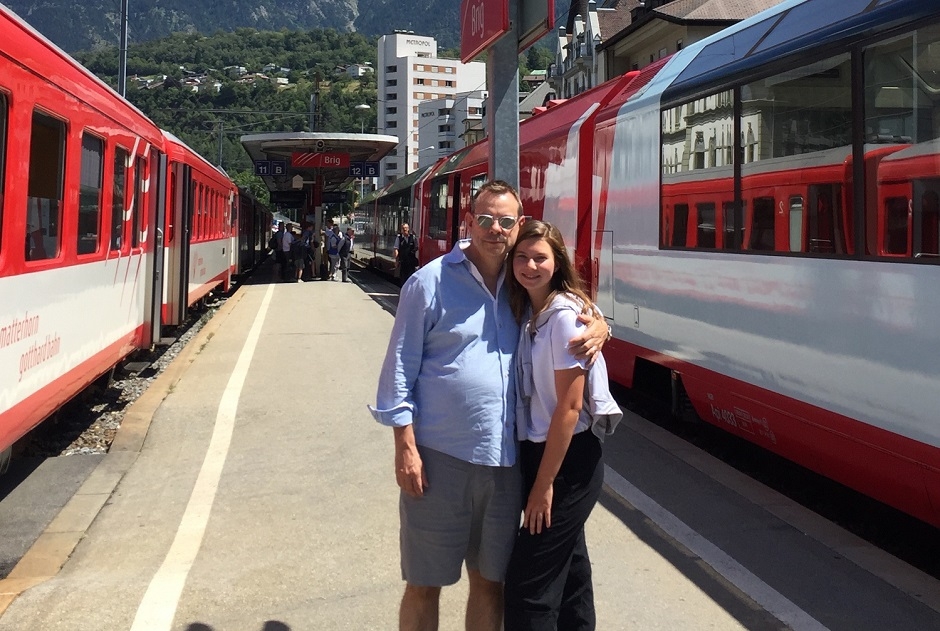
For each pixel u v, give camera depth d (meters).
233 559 4.53
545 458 2.84
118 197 8.16
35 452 6.91
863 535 5.31
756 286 5.56
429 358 2.93
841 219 4.71
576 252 9.08
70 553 4.63
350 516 5.21
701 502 5.35
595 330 2.87
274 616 3.86
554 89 55.47
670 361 6.91
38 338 5.66
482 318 2.92
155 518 5.18
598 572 4.31
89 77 7.01
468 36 5.96
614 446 6.68
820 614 3.83
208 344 11.84
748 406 5.71
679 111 6.76
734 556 4.50
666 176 6.98
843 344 4.67
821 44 4.93
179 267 12.62
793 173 5.17
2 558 4.66
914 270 4.12
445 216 18.58
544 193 10.35
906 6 4.27
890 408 4.30
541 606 2.91
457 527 2.95
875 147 4.45
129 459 6.43
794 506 5.29
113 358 8.03
